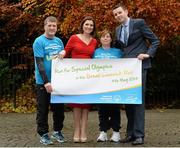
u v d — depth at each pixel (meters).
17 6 15.34
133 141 8.40
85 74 8.44
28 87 15.16
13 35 16.30
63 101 8.38
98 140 8.60
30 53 15.31
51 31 8.33
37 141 8.74
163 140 8.77
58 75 8.38
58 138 8.62
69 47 8.56
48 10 14.05
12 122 11.66
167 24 13.12
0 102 14.78
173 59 15.40
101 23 12.56
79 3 13.39
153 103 15.34
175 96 15.47
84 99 8.42
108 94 8.42
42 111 8.33
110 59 8.41
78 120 8.54
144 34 8.38
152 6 12.66
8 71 15.06
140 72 8.36
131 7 12.64
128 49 8.44
